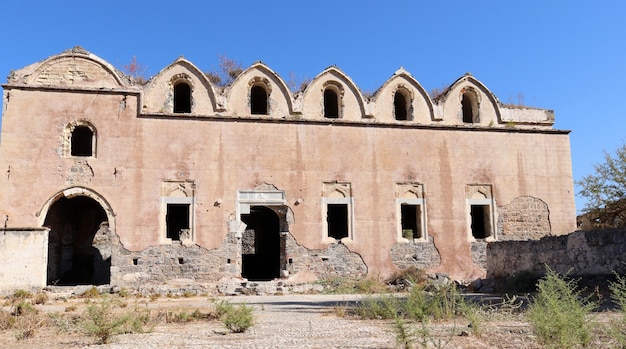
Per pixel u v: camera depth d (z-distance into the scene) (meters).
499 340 10.05
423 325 9.74
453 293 14.55
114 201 28.97
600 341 9.31
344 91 33.41
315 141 31.88
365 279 30.22
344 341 10.26
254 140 31.17
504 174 33.88
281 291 27.73
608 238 21.77
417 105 34.19
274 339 10.73
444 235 32.44
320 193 31.41
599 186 34.69
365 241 31.42
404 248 31.81
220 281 29.30
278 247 38.84
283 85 32.66
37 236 27.12
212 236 29.81
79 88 29.45
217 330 12.55
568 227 34.06
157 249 29.08
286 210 30.95
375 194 32.03
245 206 30.41
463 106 36.25
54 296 25.09
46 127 28.89
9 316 14.51
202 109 31.45
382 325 12.91
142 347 9.96
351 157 32.16
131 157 29.55
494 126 34.25
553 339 9.13
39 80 29.44
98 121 29.53
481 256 32.56
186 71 31.77
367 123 32.56
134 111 30.02
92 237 35.47
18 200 27.89
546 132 34.94
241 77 32.34
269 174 30.98
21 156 28.31
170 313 15.80
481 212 36.72
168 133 30.22
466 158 33.56
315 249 30.81
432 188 32.81
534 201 33.97
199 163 30.31
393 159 32.62
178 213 36.31
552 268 25.45
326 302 21.55
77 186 28.69
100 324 10.94
